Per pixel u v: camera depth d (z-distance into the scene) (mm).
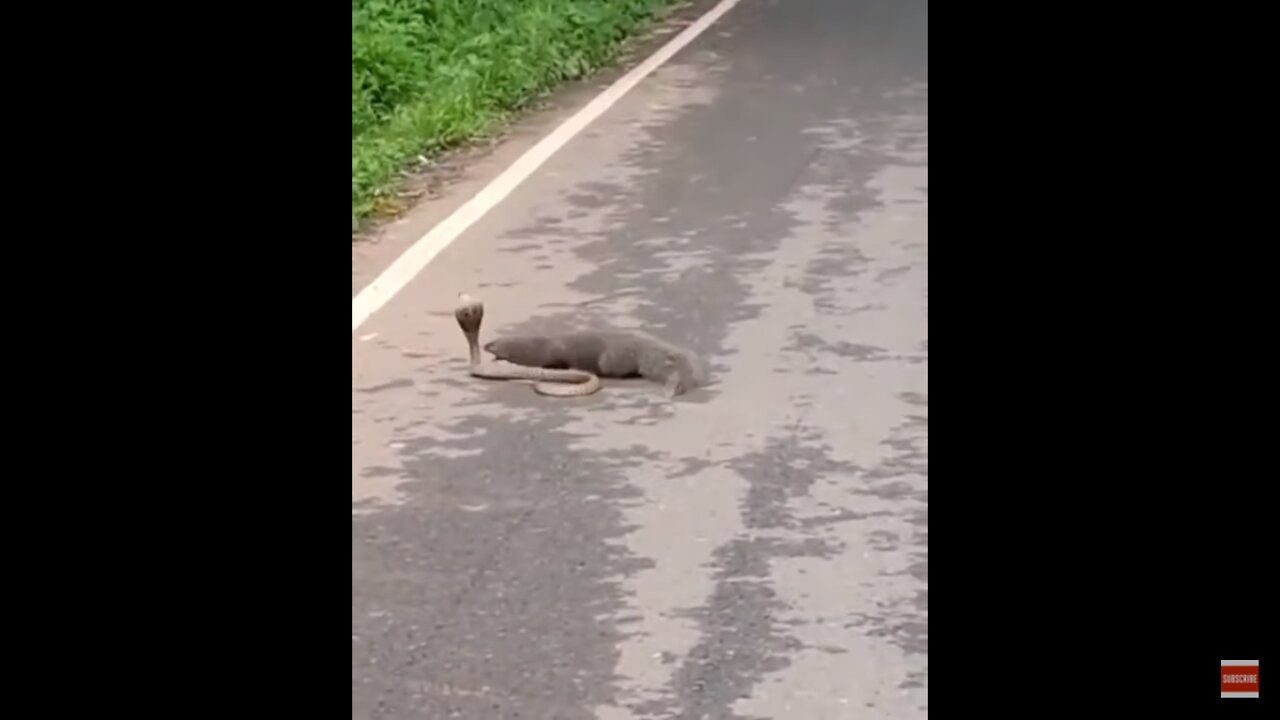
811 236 9969
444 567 7633
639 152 11266
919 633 7363
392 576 7598
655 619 7422
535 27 13289
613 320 9133
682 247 9867
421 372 8734
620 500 7938
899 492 7953
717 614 7438
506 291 9422
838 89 12492
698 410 8453
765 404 8477
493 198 10547
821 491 7969
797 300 9281
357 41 12219
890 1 16531
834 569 7609
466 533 7785
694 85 12703
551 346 8711
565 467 8117
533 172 10953
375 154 10797
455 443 8258
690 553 7684
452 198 10562
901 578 7570
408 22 12992
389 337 8992
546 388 8570
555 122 11898
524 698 7152
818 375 8664
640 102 12312
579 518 7852
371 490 7992
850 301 9258
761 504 7906
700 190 10617
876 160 11031
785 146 11312
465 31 13086
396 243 9945
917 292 9328
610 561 7656
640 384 8656
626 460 8148
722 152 11234
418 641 7344
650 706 7125
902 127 11617
